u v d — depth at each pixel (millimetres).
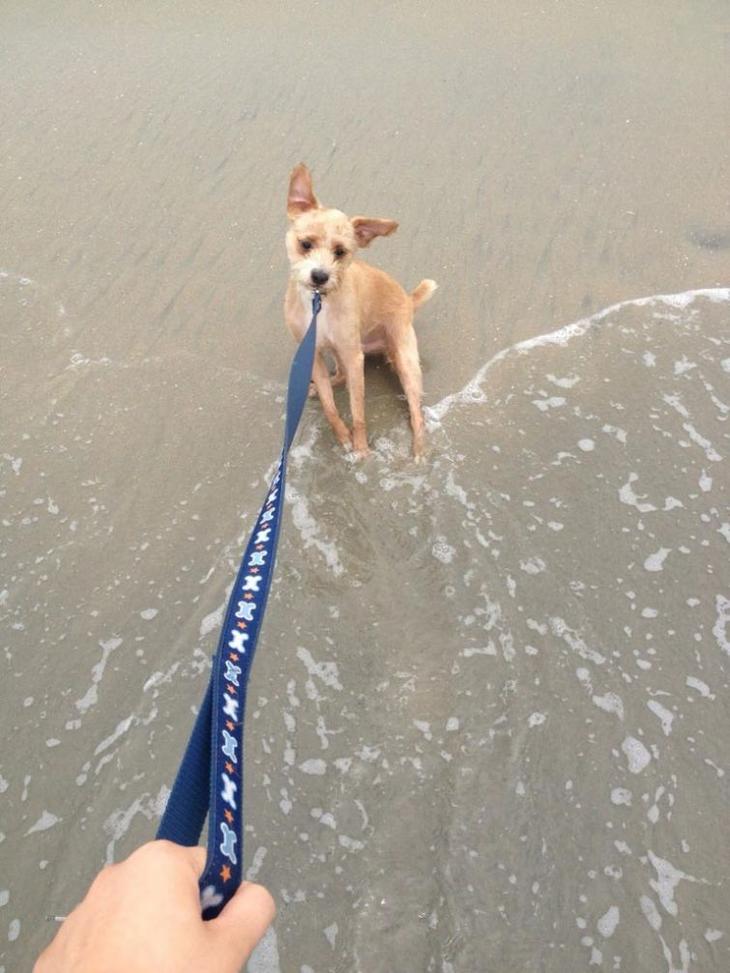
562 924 818
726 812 897
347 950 804
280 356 1450
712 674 1015
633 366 1413
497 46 2174
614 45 2154
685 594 1095
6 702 1000
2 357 1448
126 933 209
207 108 2006
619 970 788
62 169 1847
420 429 1305
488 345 1467
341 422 1309
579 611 1077
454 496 1219
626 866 857
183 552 1150
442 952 800
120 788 922
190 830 298
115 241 1677
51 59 2186
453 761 938
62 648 1049
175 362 1437
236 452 1287
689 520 1182
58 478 1249
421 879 850
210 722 314
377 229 1326
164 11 2363
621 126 1910
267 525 492
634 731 961
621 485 1228
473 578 1114
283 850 875
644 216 1703
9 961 796
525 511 1196
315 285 1210
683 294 1545
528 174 1802
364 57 2152
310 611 1083
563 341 1467
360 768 938
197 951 214
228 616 388
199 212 1737
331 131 1926
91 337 1485
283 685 1011
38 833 891
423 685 1008
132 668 1027
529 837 878
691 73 2053
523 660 1027
